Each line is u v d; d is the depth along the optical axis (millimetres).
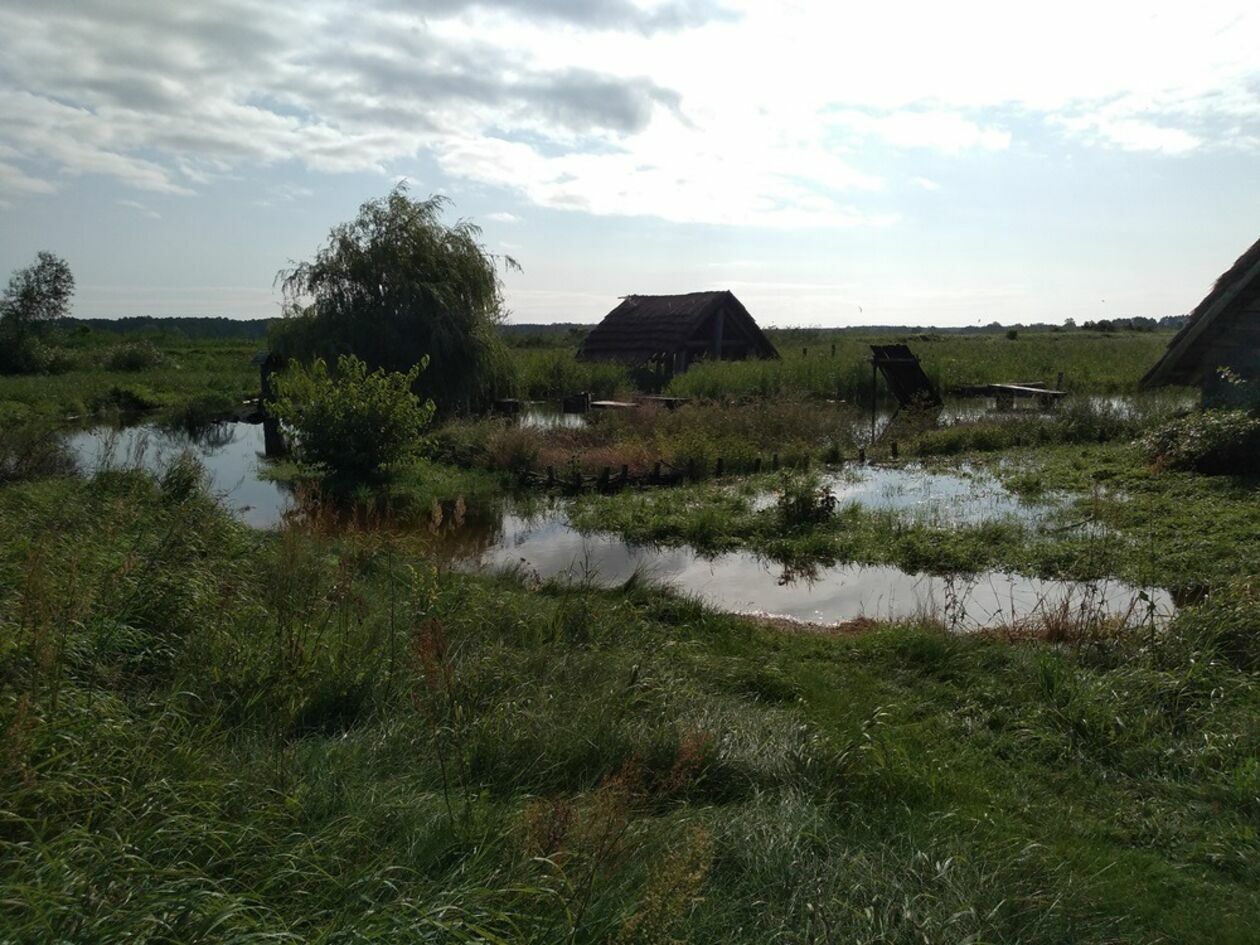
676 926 3193
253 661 5645
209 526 9117
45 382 34250
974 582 10180
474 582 8977
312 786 4059
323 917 3098
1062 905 3840
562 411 26812
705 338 36219
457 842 3648
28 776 3490
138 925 2713
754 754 5055
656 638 7617
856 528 12352
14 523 8508
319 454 16500
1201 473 14430
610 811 3535
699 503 14234
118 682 5137
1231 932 3850
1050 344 53500
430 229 24297
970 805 4898
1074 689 6164
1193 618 7008
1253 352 15586
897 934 3385
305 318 23688
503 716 5121
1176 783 5133
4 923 2604
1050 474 15672
